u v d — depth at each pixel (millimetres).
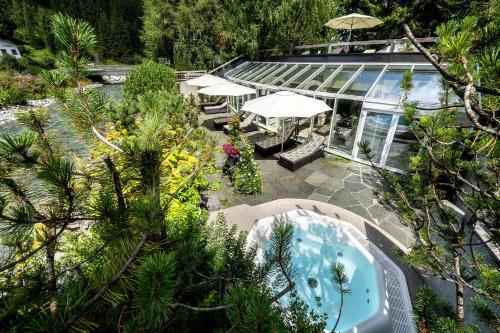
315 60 14484
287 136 12203
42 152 1707
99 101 2064
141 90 14148
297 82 13375
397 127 9312
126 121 6242
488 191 2285
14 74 28484
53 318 1260
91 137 2150
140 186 1857
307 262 6160
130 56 60844
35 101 19391
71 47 1735
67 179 1379
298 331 2420
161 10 37031
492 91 1393
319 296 5523
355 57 12102
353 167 10273
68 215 1488
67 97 1911
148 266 1221
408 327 4242
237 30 21391
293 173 9812
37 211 1470
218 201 7586
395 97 9344
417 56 9734
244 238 3775
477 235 3809
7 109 17859
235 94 13328
